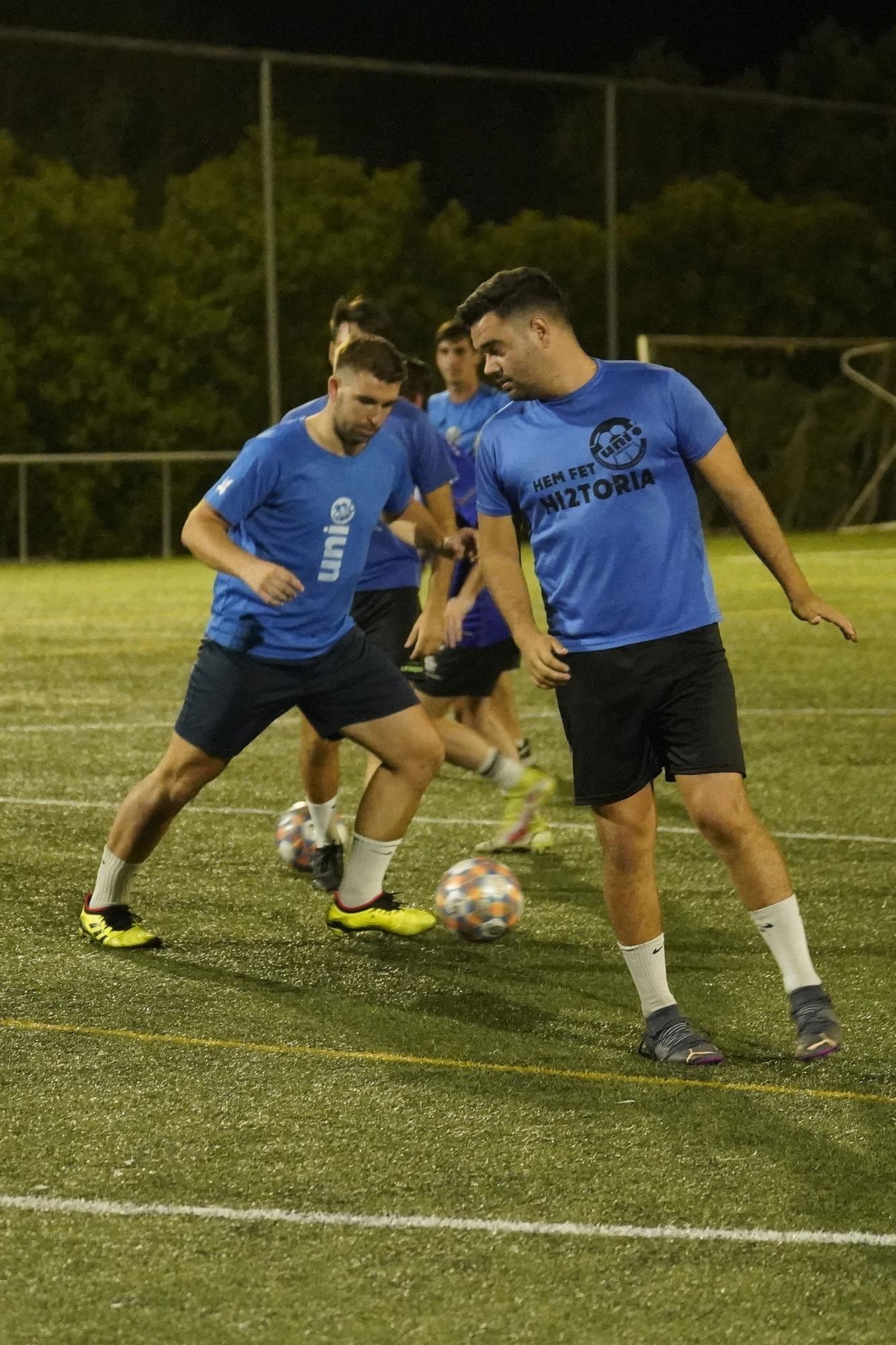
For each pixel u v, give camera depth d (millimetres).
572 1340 6570
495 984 11508
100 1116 8930
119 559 67688
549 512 9734
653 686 9703
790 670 29141
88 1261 7215
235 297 69250
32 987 11367
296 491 11531
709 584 9898
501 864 14484
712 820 9734
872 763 20141
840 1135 8648
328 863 14047
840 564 54156
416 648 14102
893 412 70562
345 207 70000
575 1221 7602
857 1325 6680
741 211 71875
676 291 71750
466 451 19547
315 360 70312
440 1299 6887
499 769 15523
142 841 12273
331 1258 7242
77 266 67938
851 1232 7488
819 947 12297
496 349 9648
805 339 69250
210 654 12078
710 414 9789
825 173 73000
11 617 41281
